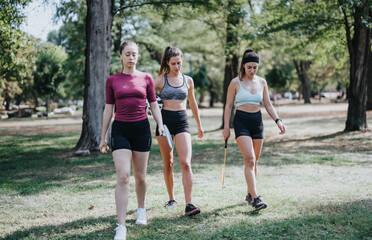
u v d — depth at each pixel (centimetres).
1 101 3688
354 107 1287
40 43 1052
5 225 379
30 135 1641
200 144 1186
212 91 5097
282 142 1166
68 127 2131
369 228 327
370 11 1180
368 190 486
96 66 988
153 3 1098
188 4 1131
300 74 4944
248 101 421
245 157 411
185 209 394
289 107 3878
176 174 653
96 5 977
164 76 416
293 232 328
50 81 3297
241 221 365
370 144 998
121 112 349
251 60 418
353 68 1282
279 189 508
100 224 369
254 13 1340
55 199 488
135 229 351
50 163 830
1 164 834
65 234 342
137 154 357
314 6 1236
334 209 397
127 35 2042
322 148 978
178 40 2272
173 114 409
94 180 619
